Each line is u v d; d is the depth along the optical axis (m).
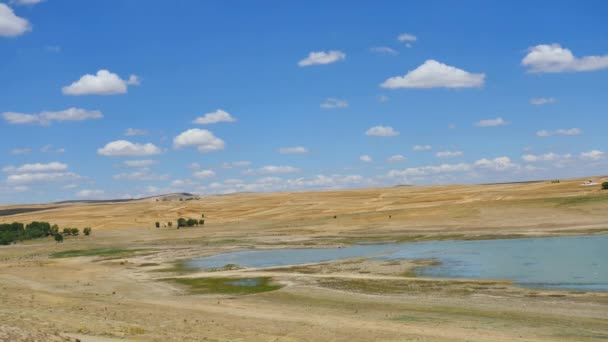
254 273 64.44
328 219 146.38
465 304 41.97
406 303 43.22
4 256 111.44
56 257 100.94
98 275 68.94
